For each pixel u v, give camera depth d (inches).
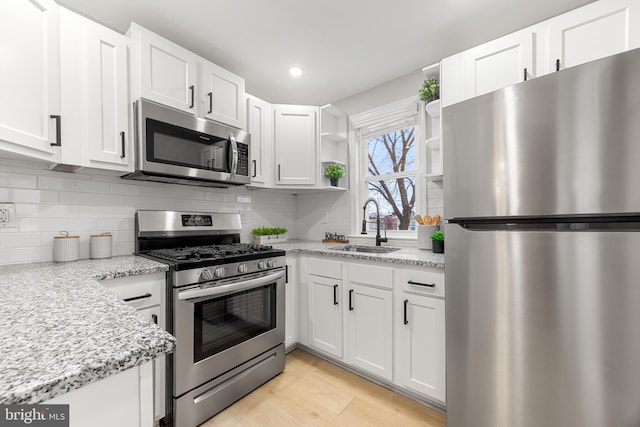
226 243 95.0
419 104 94.5
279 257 79.5
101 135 60.8
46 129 50.7
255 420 61.7
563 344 41.1
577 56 54.4
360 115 108.3
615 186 37.2
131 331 24.1
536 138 43.1
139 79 65.7
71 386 17.5
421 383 64.7
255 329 73.2
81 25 58.2
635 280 36.3
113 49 62.9
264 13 67.7
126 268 54.6
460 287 51.9
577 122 39.8
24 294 35.8
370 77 98.6
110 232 72.7
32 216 61.6
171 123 70.0
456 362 52.4
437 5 65.6
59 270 52.8
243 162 87.8
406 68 92.9
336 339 81.6
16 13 44.7
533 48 58.6
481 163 49.1
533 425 43.5
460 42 79.5
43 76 49.9
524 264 44.3
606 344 38.1
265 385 74.0
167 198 84.7
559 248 41.3
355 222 111.7
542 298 42.7
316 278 86.9
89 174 69.5
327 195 118.0
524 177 44.2
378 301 72.6
